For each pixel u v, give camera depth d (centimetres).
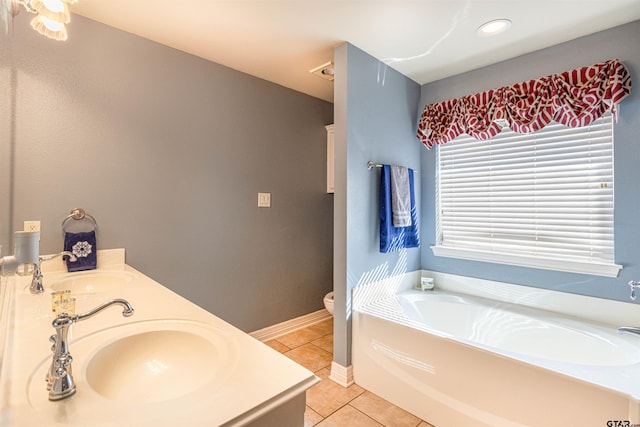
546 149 223
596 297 202
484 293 251
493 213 249
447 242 275
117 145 205
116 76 204
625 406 124
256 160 278
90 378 82
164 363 100
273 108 289
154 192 221
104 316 115
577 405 134
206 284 249
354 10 182
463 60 240
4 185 114
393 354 196
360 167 228
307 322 323
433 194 280
